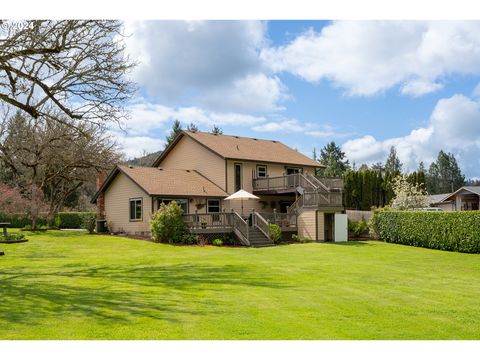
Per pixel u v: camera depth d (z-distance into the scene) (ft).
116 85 51.72
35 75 47.09
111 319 26.50
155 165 126.93
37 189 120.88
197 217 87.76
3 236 85.05
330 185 113.19
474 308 31.04
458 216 80.94
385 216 99.35
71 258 60.95
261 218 91.40
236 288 37.58
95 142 121.90
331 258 64.95
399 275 48.65
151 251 72.08
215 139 119.75
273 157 118.21
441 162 374.02
